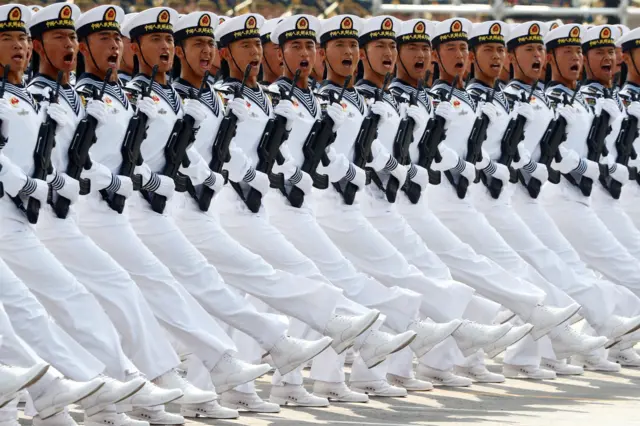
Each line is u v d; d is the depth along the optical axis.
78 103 30.64
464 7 59.62
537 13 60.03
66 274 29.53
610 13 59.81
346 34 36.25
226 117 33.41
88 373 28.91
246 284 33.28
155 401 30.12
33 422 29.59
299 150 35.16
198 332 31.64
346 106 36.19
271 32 36.34
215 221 33.34
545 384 38.88
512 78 40.97
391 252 36.09
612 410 34.22
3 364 27.55
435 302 36.34
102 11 31.62
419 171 37.28
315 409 34.12
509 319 43.34
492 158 39.31
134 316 30.58
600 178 42.06
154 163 32.34
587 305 39.81
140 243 31.41
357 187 35.81
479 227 38.41
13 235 29.02
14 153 29.19
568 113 40.38
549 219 40.34
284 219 34.78
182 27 33.72
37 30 30.50
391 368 37.09
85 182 30.55
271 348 32.81
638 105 42.47
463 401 35.47
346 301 33.94
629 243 42.41
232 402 33.38
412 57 37.94
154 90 32.50
